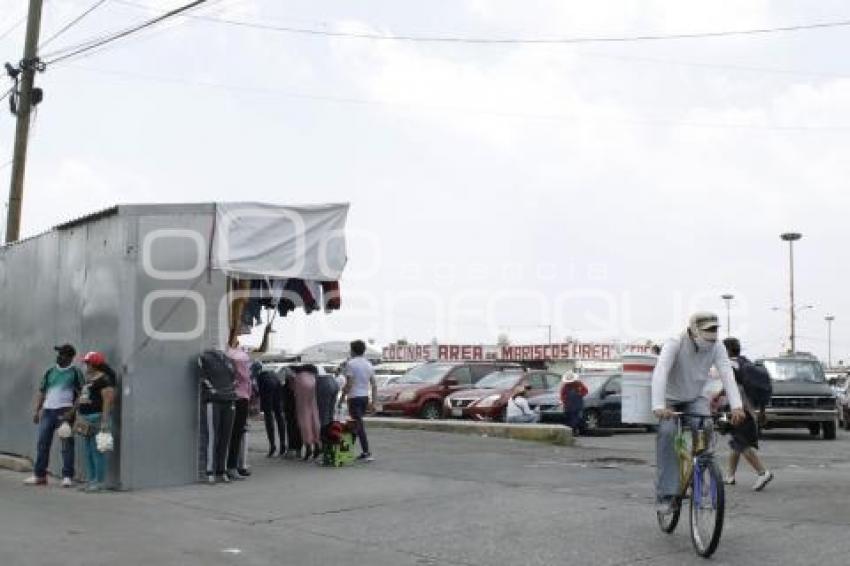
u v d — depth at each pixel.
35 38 21.59
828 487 10.77
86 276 12.76
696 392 7.99
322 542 8.32
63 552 7.79
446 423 18.92
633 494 10.41
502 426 17.77
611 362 45.88
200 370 12.09
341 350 36.78
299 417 13.72
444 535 8.45
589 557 7.48
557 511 9.41
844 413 27.41
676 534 8.28
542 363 46.38
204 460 12.03
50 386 12.43
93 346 12.45
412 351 50.22
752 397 10.64
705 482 7.41
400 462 13.38
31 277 14.66
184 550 7.95
